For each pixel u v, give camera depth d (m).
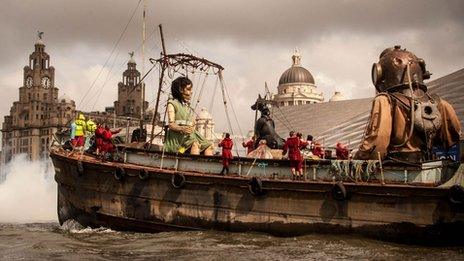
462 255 12.21
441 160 13.67
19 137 174.75
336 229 14.12
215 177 15.45
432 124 14.52
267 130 19.80
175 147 17.31
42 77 180.00
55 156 19.00
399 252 12.56
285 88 147.12
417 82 15.01
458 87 32.56
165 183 16.12
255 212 15.02
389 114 14.62
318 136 36.00
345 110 40.69
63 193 18.84
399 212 13.42
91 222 17.78
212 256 12.17
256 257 12.02
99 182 17.34
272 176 15.43
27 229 18.27
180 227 15.92
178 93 17.70
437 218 13.04
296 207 14.54
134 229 16.70
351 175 14.36
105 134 17.97
